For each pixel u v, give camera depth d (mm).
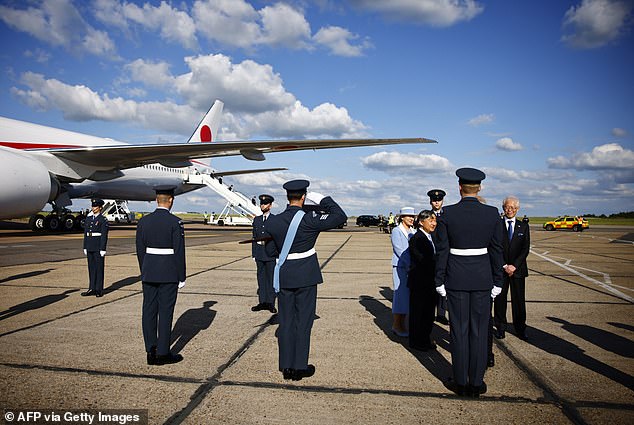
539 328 5477
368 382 3680
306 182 3842
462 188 3633
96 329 5219
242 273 10078
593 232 40438
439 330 5594
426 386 3607
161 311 4051
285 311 3799
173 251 4055
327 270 10984
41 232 25031
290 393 3420
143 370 3893
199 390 3461
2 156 15531
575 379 3768
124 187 28703
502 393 3461
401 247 5090
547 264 12609
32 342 4676
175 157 22266
